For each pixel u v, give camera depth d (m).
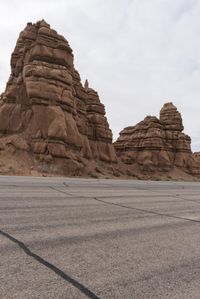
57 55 57.03
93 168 59.84
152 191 18.58
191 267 4.21
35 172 43.12
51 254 4.41
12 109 53.75
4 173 40.22
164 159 88.62
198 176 93.38
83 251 4.66
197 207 11.61
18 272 3.65
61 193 13.23
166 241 5.65
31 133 49.75
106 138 73.25
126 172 75.25
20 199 10.19
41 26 57.88
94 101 75.06
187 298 3.19
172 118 98.19
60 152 48.22
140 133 93.88
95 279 3.57
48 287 3.27
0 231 5.56
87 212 8.41
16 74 58.09
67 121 52.94
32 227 6.05
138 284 3.49
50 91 52.16
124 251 4.80
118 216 8.12
